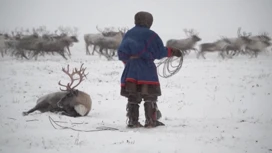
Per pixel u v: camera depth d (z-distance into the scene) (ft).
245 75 223.30
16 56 357.82
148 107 86.28
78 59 336.90
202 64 282.15
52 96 115.24
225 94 162.81
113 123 96.53
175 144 72.54
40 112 115.65
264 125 93.76
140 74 85.25
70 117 104.73
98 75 224.12
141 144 71.92
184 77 216.54
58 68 251.80
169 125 92.07
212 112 124.57
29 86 183.93
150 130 84.38
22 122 94.58
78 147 70.08
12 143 73.72
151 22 88.22
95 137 77.36
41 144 72.69
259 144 75.25
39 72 230.48
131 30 87.35
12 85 185.98
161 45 86.48
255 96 157.07
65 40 353.72
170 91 170.81
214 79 208.64
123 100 146.41
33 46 333.21
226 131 85.97
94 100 145.89
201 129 87.45
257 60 325.62
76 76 218.79
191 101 146.10
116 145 71.00
